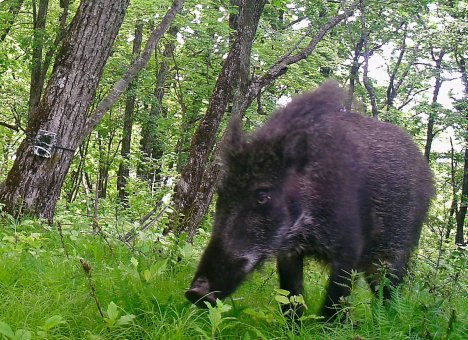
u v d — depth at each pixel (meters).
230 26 6.80
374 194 2.26
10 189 3.71
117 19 3.79
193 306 1.87
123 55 8.22
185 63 7.82
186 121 8.23
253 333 1.84
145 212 4.32
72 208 4.54
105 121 8.79
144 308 1.87
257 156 2.00
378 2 6.20
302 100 2.21
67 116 3.74
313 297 2.45
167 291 2.07
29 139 3.72
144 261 2.46
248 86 3.12
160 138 9.12
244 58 3.05
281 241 1.99
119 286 1.94
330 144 2.11
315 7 6.56
